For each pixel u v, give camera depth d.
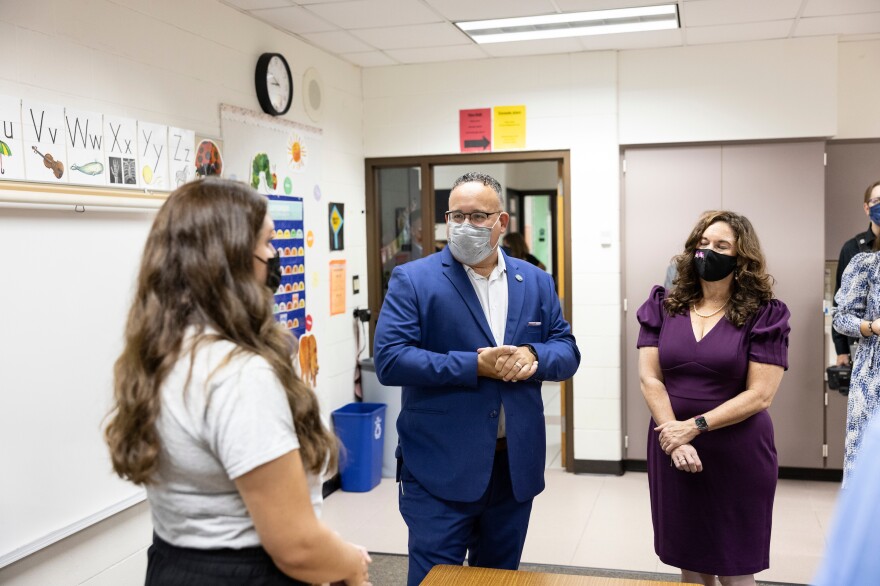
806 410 4.72
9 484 2.31
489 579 1.70
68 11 2.64
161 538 1.23
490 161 5.07
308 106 4.45
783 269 4.72
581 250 4.93
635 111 4.83
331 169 4.77
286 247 4.14
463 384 2.08
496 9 3.90
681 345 2.40
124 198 2.78
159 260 1.18
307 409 1.22
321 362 4.57
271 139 4.01
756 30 4.39
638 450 5.01
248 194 1.25
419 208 5.44
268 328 1.22
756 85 4.65
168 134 3.11
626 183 4.95
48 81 2.56
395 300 2.22
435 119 5.11
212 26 3.55
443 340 2.22
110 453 1.18
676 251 4.89
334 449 1.29
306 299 4.38
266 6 3.75
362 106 5.23
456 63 5.04
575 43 4.64
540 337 2.34
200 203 1.20
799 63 4.58
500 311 2.29
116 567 2.82
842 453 4.68
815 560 3.51
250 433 1.11
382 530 4.02
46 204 2.46
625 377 5.02
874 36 4.61
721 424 2.26
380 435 4.83
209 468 1.15
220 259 1.17
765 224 4.75
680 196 4.86
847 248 4.32
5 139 2.29
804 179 4.67
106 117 2.74
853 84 4.72
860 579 0.69
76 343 2.59
